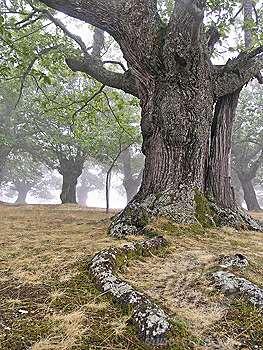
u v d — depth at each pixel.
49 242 4.86
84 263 3.53
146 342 2.02
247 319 2.35
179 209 5.69
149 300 2.46
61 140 18.80
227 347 2.02
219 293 2.75
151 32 5.87
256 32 7.66
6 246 4.58
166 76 5.99
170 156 6.04
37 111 18.53
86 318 2.30
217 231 5.56
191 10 5.31
